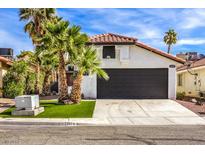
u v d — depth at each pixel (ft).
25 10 93.20
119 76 69.31
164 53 68.23
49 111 48.93
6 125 38.93
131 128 36.32
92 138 29.55
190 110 52.44
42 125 39.17
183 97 73.77
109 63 69.15
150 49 68.33
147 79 69.15
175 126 38.14
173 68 68.90
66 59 59.36
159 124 39.75
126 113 49.37
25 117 43.88
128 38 69.72
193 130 34.73
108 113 49.06
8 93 71.10
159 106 57.16
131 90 69.26
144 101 64.28
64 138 29.50
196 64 79.51
